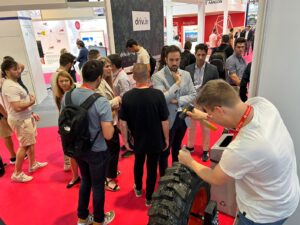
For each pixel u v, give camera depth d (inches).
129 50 162.7
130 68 159.8
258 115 42.6
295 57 51.0
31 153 121.4
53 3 142.3
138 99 77.1
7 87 102.5
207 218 52.4
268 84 56.4
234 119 42.2
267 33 54.0
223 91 40.7
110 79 109.1
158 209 47.0
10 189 111.1
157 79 93.3
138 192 100.0
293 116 54.7
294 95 53.3
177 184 49.5
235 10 468.1
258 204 45.4
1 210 97.7
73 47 454.0
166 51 93.5
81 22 438.9
